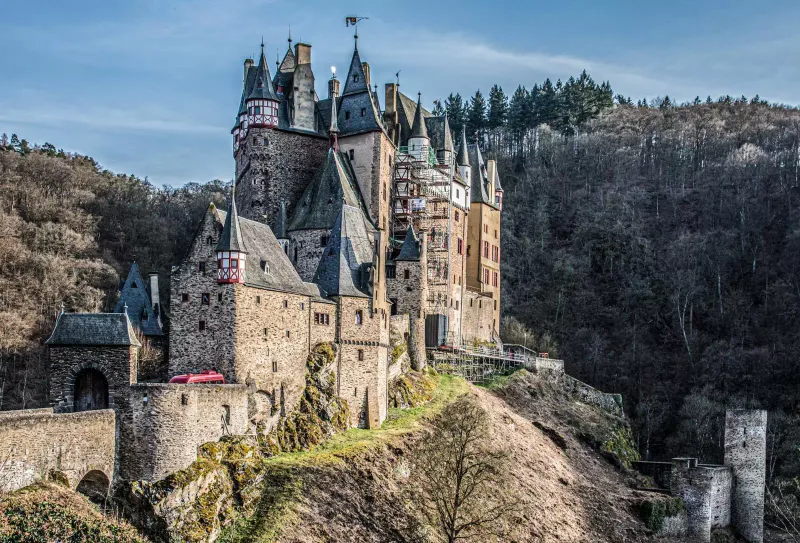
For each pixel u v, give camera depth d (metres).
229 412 65.00
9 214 116.94
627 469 104.25
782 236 161.88
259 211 100.25
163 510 56.50
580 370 144.75
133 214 136.62
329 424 75.81
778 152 195.12
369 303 83.62
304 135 103.62
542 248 175.12
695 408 127.00
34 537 47.12
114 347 59.44
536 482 85.88
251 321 70.31
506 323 150.25
